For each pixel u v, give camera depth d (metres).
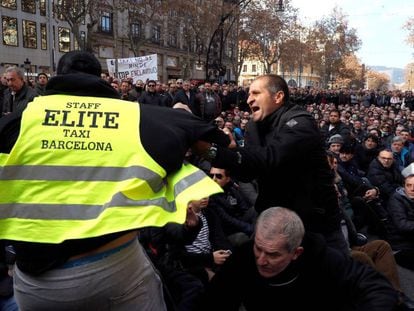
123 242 1.69
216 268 3.89
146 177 1.59
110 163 1.60
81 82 1.69
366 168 8.59
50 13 33.19
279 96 2.66
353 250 4.02
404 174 5.24
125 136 1.62
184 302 2.98
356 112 18.31
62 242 1.57
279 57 49.66
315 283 2.28
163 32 48.66
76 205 1.58
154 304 1.89
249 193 5.07
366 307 2.21
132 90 11.45
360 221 5.87
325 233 2.78
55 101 1.68
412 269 5.01
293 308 2.33
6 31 34.75
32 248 1.61
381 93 33.28
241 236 4.61
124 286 1.70
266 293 2.33
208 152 1.94
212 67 24.11
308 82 90.31
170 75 50.03
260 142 2.75
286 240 2.12
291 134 2.42
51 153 1.60
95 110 1.66
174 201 1.64
